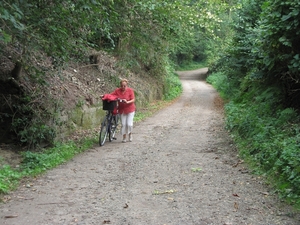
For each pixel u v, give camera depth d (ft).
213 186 19.54
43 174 22.34
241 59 55.36
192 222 14.71
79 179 21.27
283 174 18.95
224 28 91.76
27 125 28.68
